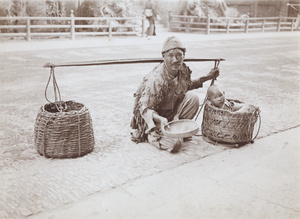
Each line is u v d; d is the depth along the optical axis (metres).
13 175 3.77
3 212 3.09
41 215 3.07
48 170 3.91
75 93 7.54
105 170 3.94
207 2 25.27
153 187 3.59
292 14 30.30
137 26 19.86
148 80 4.46
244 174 3.91
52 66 4.14
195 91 7.96
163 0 24.03
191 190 3.54
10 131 5.15
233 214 3.14
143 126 4.69
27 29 16.25
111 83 8.64
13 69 9.98
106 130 5.27
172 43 4.24
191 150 4.55
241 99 7.34
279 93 8.02
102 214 3.10
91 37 19.16
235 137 4.60
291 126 5.61
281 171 4.00
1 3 16.95
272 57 14.29
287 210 3.21
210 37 21.61
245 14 26.98
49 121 4.12
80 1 20.70
